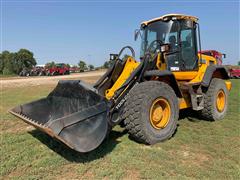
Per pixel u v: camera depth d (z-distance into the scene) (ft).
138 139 12.78
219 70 20.24
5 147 12.56
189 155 11.64
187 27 16.74
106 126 11.10
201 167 10.34
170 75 13.97
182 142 13.35
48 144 13.01
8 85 53.67
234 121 17.88
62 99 13.73
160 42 16.33
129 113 12.53
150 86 12.92
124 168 10.20
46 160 10.92
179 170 10.02
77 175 9.72
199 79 17.67
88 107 11.64
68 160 10.98
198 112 18.60
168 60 15.85
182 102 16.14
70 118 10.36
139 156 11.35
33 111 13.79
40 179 9.41
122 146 12.65
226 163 10.67
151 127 12.80
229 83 21.57
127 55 14.76
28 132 15.35
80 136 10.27
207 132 15.16
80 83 12.71
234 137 14.15
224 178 9.44
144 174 9.68
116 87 13.75
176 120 14.11
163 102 13.46
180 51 16.56
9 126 16.85
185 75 17.08
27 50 192.54
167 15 16.33
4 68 174.81
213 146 12.73
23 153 11.72
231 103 25.35
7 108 23.63
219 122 17.58
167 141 13.47
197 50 17.92
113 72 14.12
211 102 17.69
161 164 10.59
